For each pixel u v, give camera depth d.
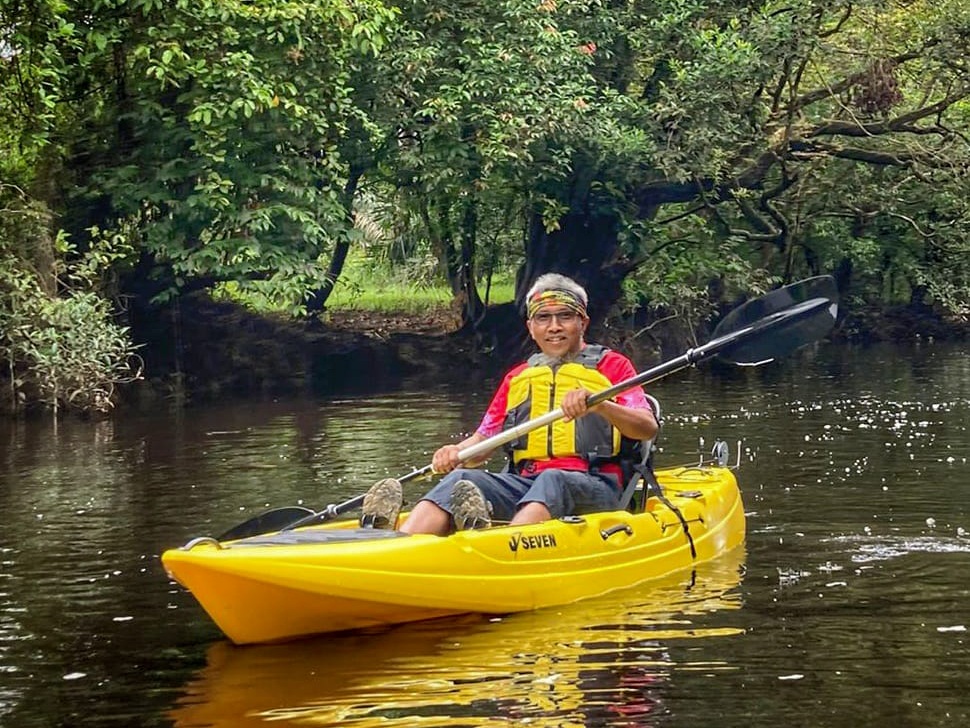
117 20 14.02
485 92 15.98
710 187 18.97
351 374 18.28
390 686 3.89
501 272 22.23
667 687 3.84
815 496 7.36
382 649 4.34
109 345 13.29
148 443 10.86
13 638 4.63
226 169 14.77
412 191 18.42
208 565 4.24
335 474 8.76
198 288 16.33
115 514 7.28
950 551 5.78
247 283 14.66
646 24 17.89
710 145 17.39
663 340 21.80
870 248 23.59
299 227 15.22
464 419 12.31
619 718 3.57
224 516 7.16
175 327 16.48
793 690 3.80
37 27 13.12
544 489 5.22
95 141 15.30
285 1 14.06
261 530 5.38
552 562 4.98
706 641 4.34
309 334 18.61
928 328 25.45
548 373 5.54
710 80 17.11
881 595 4.97
